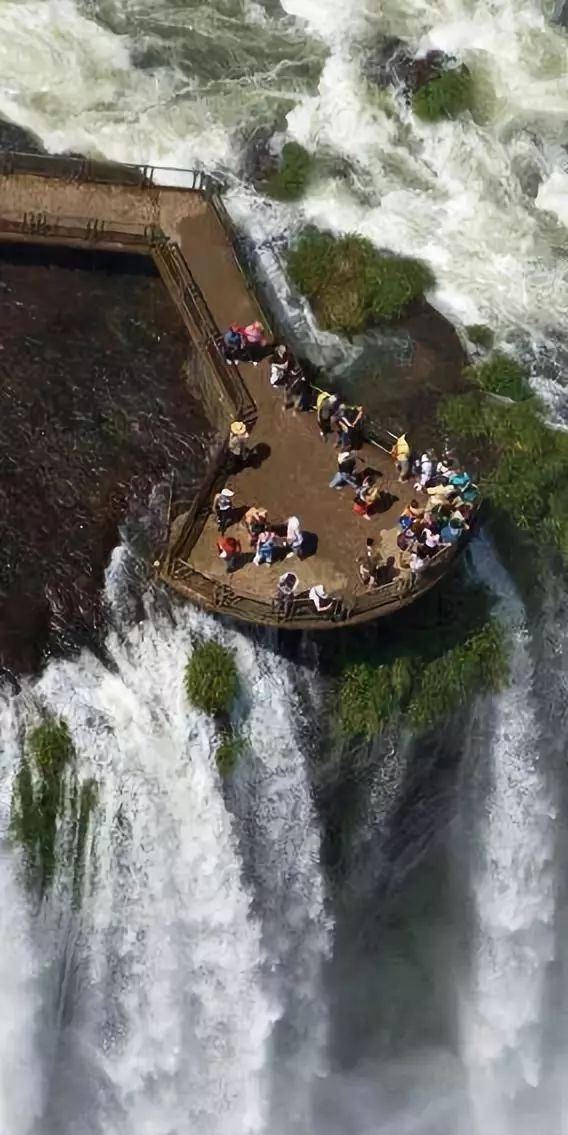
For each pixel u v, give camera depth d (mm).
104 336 38438
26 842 32656
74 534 35094
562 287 43125
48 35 43656
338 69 45031
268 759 33719
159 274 39375
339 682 34375
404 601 33656
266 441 35938
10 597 34000
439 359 40938
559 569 37781
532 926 37781
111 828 33031
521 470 38969
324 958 35875
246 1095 36250
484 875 37406
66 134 42188
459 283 42500
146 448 36719
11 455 36062
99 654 33719
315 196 43062
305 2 46062
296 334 40562
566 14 46375
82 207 38719
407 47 45781
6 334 37938
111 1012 34875
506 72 45781
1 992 33750
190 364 38344
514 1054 38969
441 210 43594
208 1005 35000
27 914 33156
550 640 36781
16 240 38125
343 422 36094
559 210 44281
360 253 41844
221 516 34156
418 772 35344
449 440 39312
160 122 43188
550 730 36625
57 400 37156
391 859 36344
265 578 33562
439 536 34531
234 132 43562
